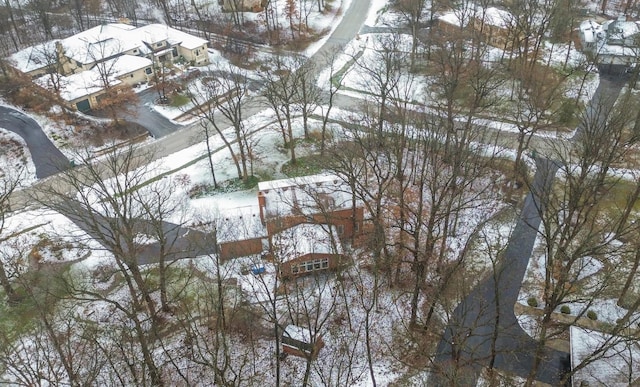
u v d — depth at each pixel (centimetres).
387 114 6588
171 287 4856
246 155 6531
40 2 10044
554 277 4578
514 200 5662
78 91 7556
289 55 8706
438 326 4384
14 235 5484
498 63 8094
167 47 8838
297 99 7100
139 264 5134
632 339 3266
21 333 4522
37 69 8375
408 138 5897
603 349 3397
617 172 5809
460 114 6875
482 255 5031
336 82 8012
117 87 7506
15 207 5934
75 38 8738
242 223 5256
